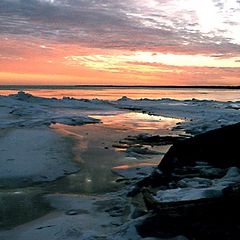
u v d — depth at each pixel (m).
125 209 9.63
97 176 13.42
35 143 19.22
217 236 7.10
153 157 16.94
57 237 7.79
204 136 12.51
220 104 57.09
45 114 35.56
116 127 28.81
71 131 25.50
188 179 10.59
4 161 15.20
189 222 7.52
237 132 12.14
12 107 39.66
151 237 7.35
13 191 11.64
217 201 7.66
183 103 60.44
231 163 11.86
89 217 9.12
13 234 8.17
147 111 45.41
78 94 105.44
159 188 10.55
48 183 12.58
